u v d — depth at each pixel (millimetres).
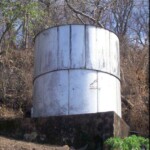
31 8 14641
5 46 18000
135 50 21016
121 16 23828
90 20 20734
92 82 11188
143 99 17500
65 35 11516
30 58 18688
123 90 18000
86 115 10234
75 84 11109
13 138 10523
